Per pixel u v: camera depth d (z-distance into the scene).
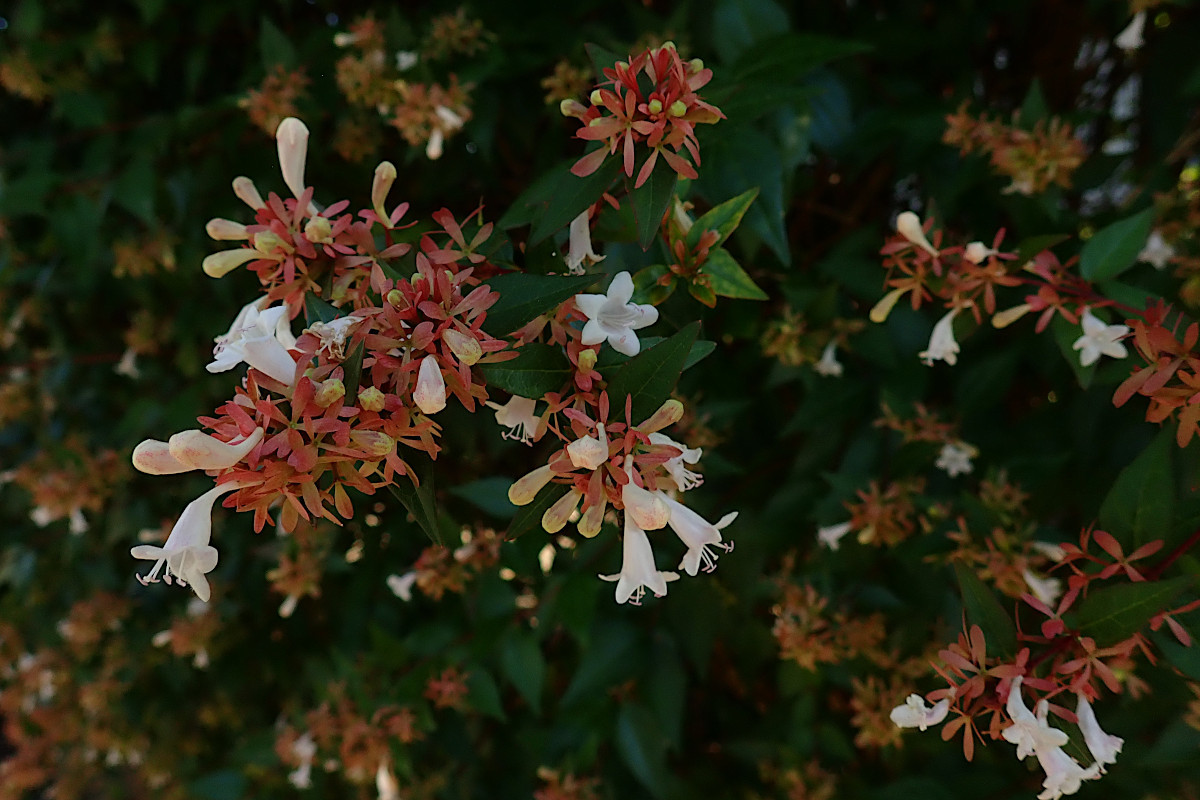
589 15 0.47
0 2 0.59
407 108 0.42
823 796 0.46
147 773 0.72
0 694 0.76
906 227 0.32
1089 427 0.41
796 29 0.46
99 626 0.66
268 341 0.24
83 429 0.67
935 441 0.40
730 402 0.45
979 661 0.27
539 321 0.26
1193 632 0.28
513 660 0.46
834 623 0.44
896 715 0.28
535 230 0.28
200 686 0.72
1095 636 0.27
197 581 0.25
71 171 0.61
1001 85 0.52
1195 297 0.38
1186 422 0.27
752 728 0.54
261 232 0.26
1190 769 0.35
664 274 0.29
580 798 0.48
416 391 0.24
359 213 0.27
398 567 0.56
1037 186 0.38
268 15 0.56
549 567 0.48
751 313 0.43
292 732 0.51
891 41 0.44
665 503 0.26
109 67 0.59
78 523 0.62
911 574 0.43
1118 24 0.45
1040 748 0.27
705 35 0.44
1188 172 0.44
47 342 0.70
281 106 0.46
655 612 0.48
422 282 0.24
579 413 0.25
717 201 0.34
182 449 0.23
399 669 0.50
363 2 0.54
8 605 0.75
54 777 0.85
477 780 0.56
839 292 0.45
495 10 0.46
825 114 0.44
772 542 0.46
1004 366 0.42
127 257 0.56
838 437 0.45
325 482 0.24
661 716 0.47
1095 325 0.30
